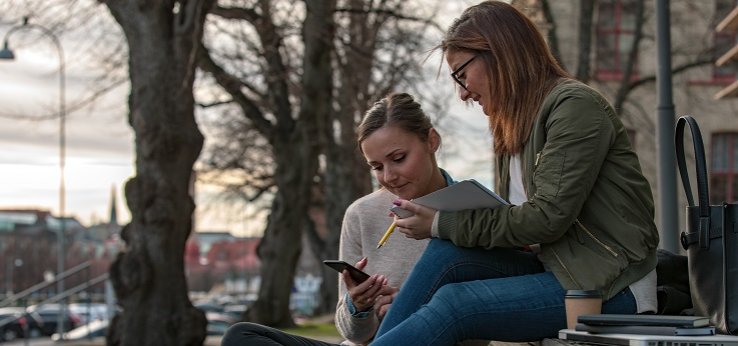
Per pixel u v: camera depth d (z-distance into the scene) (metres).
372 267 4.34
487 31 3.68
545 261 3.59
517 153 3.76
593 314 3.34
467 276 3.61
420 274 3.59
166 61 14.38
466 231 3.53
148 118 14.34
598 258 3.48
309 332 17.34
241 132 32.12
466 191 3.48
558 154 3.45
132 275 14.28
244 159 34.53
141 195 14.37
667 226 9.40
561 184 3.42
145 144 14.38
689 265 3.54
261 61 20.22
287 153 20.30
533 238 3.46
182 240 14.62
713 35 28.00
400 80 18.81
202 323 14.68
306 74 19.20
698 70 32.34
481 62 3.71
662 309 3.69
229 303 58.09
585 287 3.45
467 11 3.80
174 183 14.42
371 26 19.30
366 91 19.11
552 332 3.51
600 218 3.52
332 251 26.11
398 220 3.64
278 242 20.45
